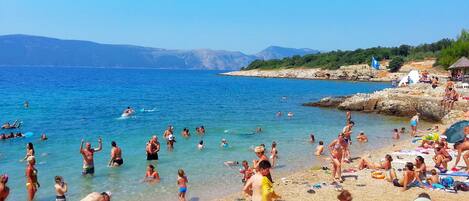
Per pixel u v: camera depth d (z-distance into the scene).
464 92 43.62
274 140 27.88
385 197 14.59
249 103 54.84
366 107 47.03
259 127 33.53
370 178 17.19
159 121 36.38
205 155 22.92
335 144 17.62
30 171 15.43
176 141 26.88
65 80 118.00
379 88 92.75
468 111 35.72
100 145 19.53
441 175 16.89
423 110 41.03
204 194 16.17
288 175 18.95
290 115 41.75
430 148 23.64
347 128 26.98
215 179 18.22
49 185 17.03
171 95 67.62
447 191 14.85
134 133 29.86
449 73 93.69
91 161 18.77
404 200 14.22
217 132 30.75
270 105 52.59
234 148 24.91
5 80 111.19
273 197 9.48
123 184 17.36
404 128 32.69
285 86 99.12
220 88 89.44
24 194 15.85
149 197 15.77
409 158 20.84
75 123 34.38
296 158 22.58
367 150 25.03
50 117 37.84
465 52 95.50
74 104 49.78
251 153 23.61
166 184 17.41
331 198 14.84
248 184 9.59
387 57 145.12
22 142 25.75
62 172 18.97
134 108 46.50
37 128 31.56
